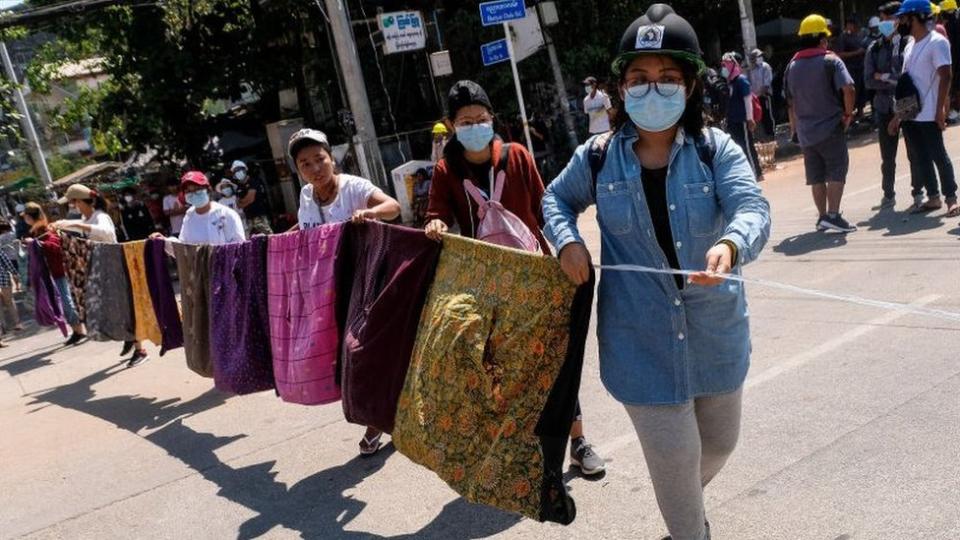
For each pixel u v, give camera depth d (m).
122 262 6.50
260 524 3.78
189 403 6.09
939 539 2.69
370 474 4.12
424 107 17.06
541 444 2.66
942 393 3.72
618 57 2.29
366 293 3.54
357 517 3.66
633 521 3.17
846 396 3.91
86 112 19.03
